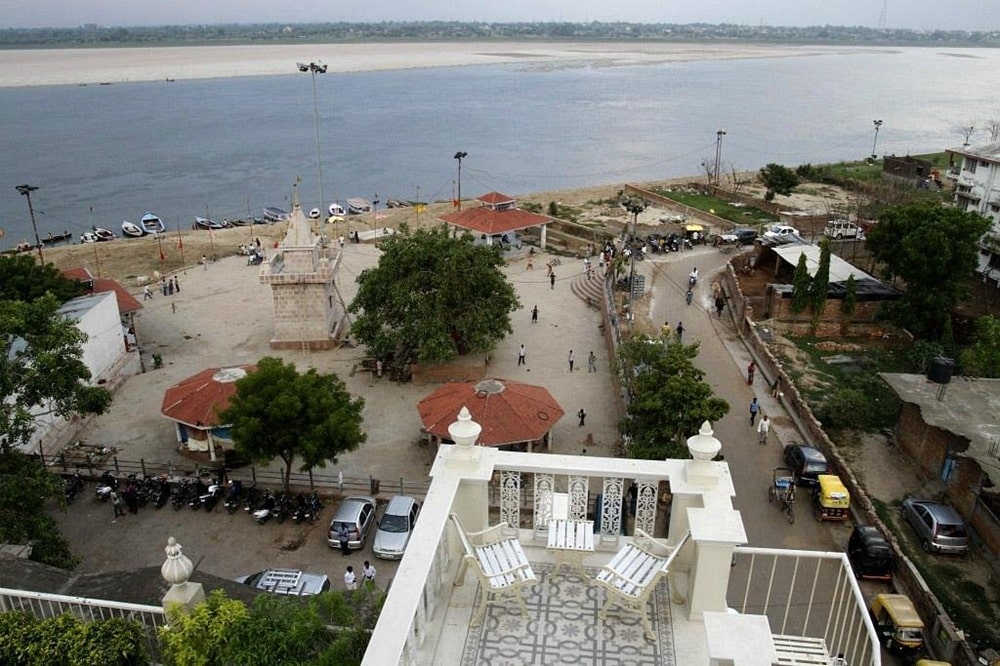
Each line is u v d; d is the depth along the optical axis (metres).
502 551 12.42
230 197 118.44
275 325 56.28
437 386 49.75
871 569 29.88
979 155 71.25
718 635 9.99
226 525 35.25
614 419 45.06
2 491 26.03
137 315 62.28
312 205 115.38
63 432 42.34
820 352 55.62
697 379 36.22
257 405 34.69
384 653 9.20
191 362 53.28
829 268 60.31
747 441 41.78
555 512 12.98
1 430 26.03
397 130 181.62
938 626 26.86
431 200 120.06
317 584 28.25
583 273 72.06
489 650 11.41
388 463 40.44
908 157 120.50
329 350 55.47
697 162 149.25
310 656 12.88
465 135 175.75
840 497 34.22
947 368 39.38
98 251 84.81
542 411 40.12
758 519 34.78
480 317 49.75
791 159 153.38
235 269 75.38
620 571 12.16
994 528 32.78
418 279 49.91
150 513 36.00
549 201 109.31
